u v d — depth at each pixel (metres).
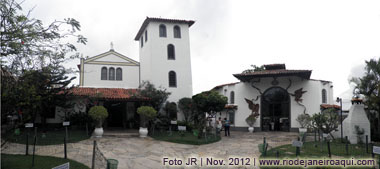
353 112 18.14
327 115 17.34
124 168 10.88
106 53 27.83
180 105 26.28
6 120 9.12
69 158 12.04
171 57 27.55
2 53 8.48
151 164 11.73
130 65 28.61
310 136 22.05
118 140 18.30
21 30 8.55
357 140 17.59
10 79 8.84
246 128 26.34
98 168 10.48
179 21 28.03
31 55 9.43
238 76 24.89
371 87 18.08
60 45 9.91
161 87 26.50
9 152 12.73
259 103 26.20
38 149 13.88
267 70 27.48
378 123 18.94
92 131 21.50
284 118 25.58
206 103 20.97
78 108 23.28
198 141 17.67
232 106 26.98
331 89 26.27
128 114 26.64
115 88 27.08
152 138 19.83
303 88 24.84
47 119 23.00
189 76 27.70
